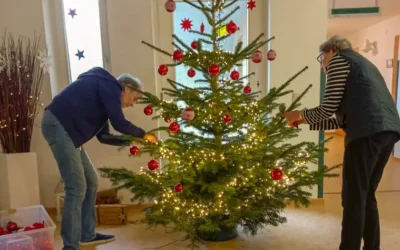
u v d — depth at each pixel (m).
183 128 2.01
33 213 2.16
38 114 2.60
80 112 1.87
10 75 2.32
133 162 2.71
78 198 1.88
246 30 2.75
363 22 5.49
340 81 1.67
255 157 1.79
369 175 1.66
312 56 2.65
